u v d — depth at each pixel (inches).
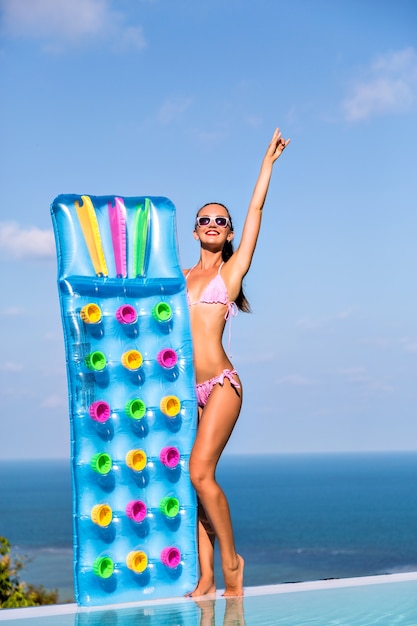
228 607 211.0
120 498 223.8
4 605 697.6
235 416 222.5
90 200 232.7
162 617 199.9
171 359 227.8
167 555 221.6
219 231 231.5
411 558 2539.4
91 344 226.1
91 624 193.5
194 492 226.8
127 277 233.5
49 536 3154.5
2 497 4845.0
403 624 192.7
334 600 220.2
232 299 227.0
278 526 3255.4
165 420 229.1
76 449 220.7
